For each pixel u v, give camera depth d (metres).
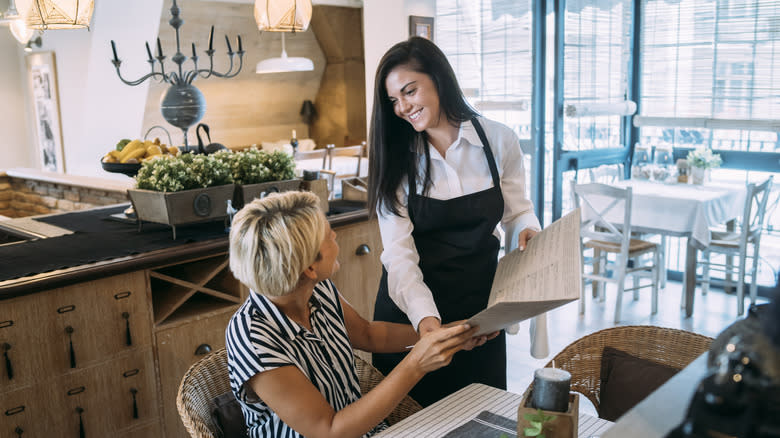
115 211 3.12
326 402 1.28
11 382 1.90
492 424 1.30
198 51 7.66
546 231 1.53
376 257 2.95
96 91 6.02
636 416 0.53
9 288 1.84
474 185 1.73
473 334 1.29
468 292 1.77
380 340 1.65
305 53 8.76
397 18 4.87
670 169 4.79
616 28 5.14
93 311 2.06
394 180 1.71
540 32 4.93
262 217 1.24
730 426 0.46
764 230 4.72
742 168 4.79
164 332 2.25
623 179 5.17
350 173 7.25
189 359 2.34
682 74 4.98
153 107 7.71
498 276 1.52
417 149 1.72
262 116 9.06
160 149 2.72
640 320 4.18
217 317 2.40
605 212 4.25
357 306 2.90
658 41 5.08
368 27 5.08
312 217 1.26
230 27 7.64
